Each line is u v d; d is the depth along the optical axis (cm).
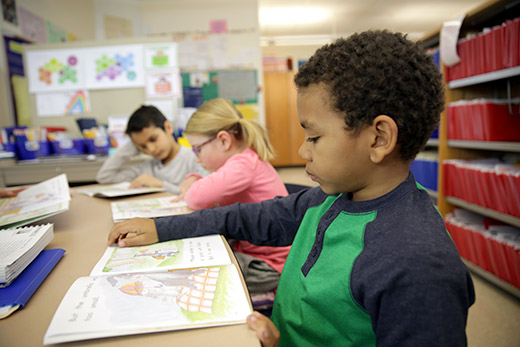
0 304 41
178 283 45
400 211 44
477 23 187
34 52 265
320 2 501
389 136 42
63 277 50
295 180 486
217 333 35
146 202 104
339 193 54
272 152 108
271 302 84
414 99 42
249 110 421
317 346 49
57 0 334
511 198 156
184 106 415
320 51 47
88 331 35
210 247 61
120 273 49
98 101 270
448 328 35
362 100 42
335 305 46
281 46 724
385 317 39
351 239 47
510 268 157
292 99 617
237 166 97
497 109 171
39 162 216
